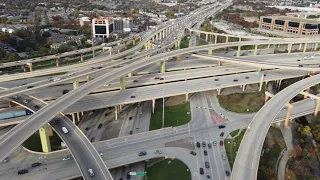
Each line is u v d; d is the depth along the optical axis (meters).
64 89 190.50
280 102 160.88
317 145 146.88
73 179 113.81
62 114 143.12
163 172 122.56
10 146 100.62
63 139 121.88
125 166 126.12
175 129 154.25
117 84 197.62
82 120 167.25
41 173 113.62
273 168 129.62
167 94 180.50
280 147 145.38
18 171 113.25
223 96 199.25
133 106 186.50
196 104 188.62
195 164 126.81
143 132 149.12
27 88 161.75
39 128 114.62
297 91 176.12
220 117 170.12
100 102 166.25
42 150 135.00
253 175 105.38
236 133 152.00
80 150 115.19
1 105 170.25
